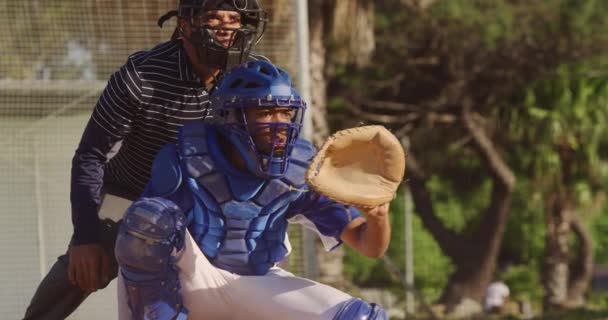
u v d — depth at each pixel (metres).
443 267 59.66
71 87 19.41
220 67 10.38
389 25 47.31
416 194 53.78
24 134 19.02
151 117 10.41
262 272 9.41
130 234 8.55
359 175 8.67
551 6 44.97
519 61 47.38
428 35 47.25
